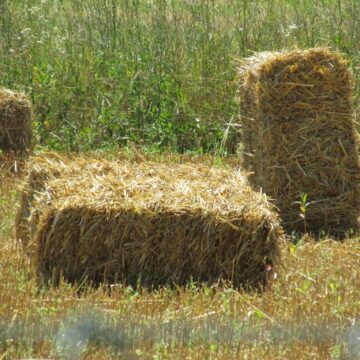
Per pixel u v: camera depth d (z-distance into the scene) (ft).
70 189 71.77
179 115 120.67
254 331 56.59
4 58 127.75
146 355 52.54
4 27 128.77
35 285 67.05
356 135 88.12
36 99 123.65
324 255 76.64
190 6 127.95
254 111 90.12
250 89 90.17
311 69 86.99
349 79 87.56
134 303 63.05
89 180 74.02
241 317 60.18
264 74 87.30
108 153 112.78
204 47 124.57
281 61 87.25
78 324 55.88
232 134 118.62
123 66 124.36
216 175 77.61
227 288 67.41
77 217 69.15
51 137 121.70
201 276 69.36
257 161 90.63
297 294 65.31
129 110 121.90
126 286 69.51
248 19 125.08
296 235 85.61
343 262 74.49
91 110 123.85
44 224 69.31
